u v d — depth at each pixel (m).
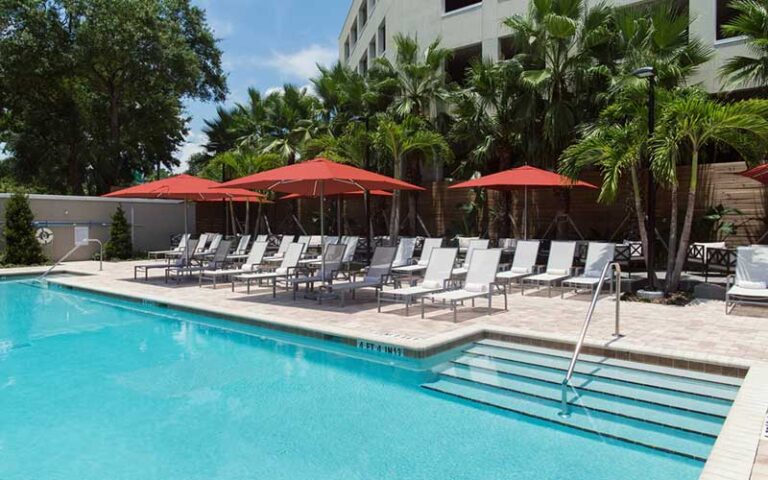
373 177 10.46
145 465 4.23
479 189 18.92
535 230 18.31
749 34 12.12
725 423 4.05
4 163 33.88
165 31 28.81
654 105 9.91
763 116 8.75
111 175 30.78
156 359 7.34
